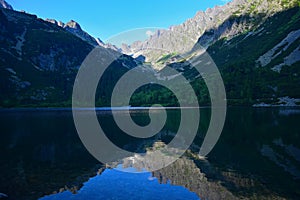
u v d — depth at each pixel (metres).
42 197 18.12
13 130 54.94
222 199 17.67
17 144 39.41
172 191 19.17
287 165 26.30
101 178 22.28
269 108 114.31
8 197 18.14
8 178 22.55
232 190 19.45
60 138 44.91
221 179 21.98
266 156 30.02
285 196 18.23
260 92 151.25
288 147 34.59
